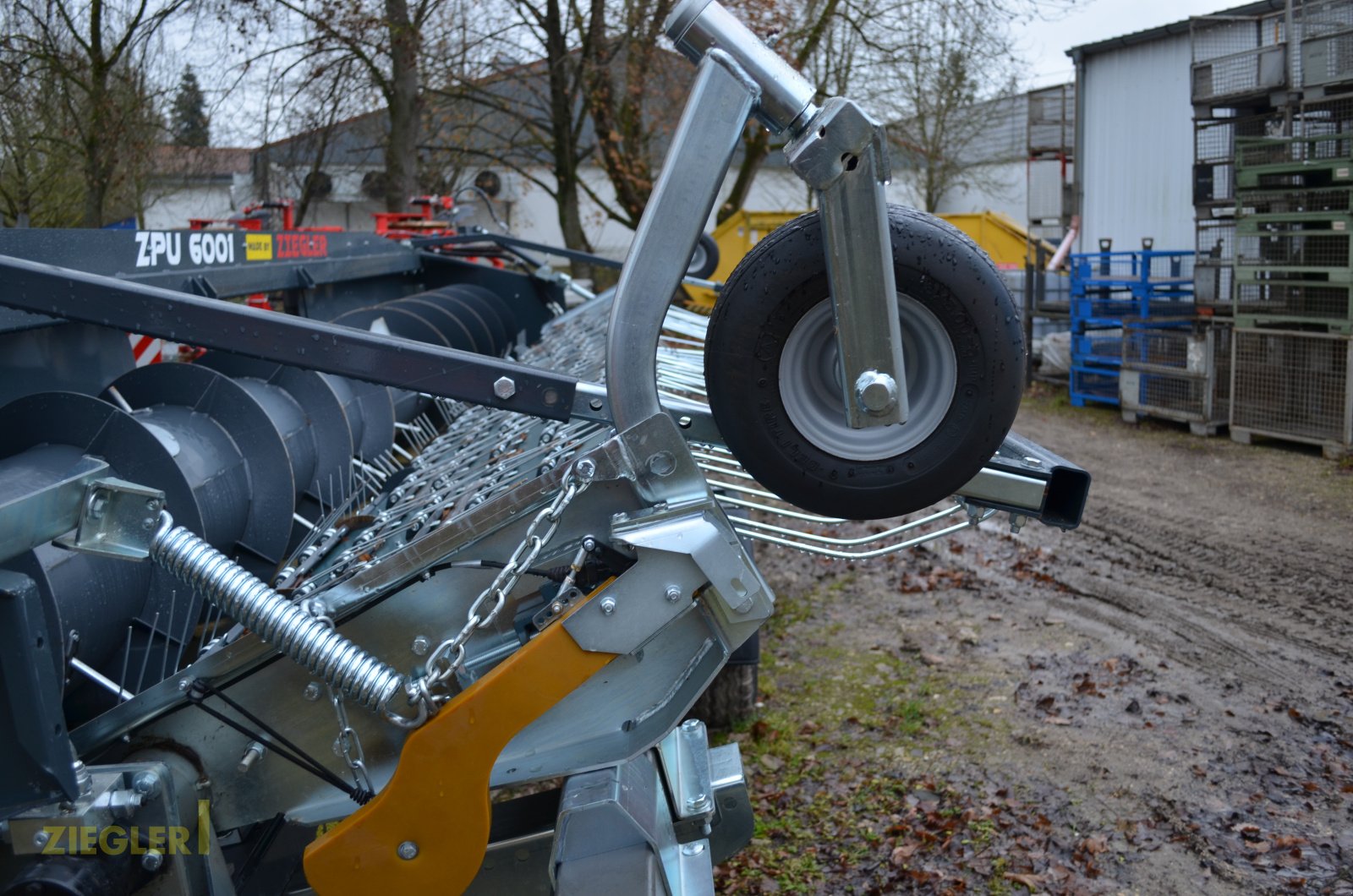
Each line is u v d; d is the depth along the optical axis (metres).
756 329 1.87
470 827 1.90
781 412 1.91
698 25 1.90
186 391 3.27
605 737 2.04
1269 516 7.50
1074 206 15.17
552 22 15.62
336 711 2.03
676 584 1.91
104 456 2.49
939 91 16.27
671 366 3.50
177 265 4.14
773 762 4.34
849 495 1.92
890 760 4.33
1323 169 9.09
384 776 2.12
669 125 14.52
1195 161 11.06
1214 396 10.34
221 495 3.08
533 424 3.19
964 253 1.84
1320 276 9.20
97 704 2.60
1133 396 11.25
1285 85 9.98
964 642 5.52
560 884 1.88
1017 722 4.60
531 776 2.01
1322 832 3.68
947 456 1.90
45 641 1.58
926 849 3.70
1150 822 3.79
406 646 2.08
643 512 1.94
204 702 2.11
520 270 9.91
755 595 1.95
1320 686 4.82
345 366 1.92
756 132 16.53
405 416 5.98
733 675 4.58
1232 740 4.35
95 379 3.57
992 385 1.88
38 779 1.58
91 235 3.39
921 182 24.78
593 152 16.78
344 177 21.64
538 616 1.96
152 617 2.68
